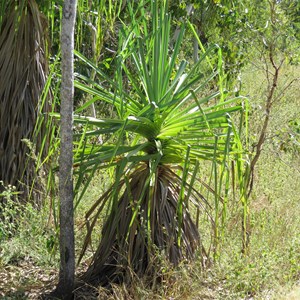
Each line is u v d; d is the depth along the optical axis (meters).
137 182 5.95
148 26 8.59
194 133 5.86
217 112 5.79
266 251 6.16
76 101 10.71
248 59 7.97
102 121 5.74
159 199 5.91
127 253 5.76
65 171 5.56
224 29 9.16
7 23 7.28
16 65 7.29
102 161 5.52
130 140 7.89
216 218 5.60
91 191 7.88
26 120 7.33
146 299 5.53
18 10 7.18
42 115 5.94
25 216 6.88
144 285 5.66
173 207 5.96
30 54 7.34
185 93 5.74
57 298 5.71
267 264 5.92
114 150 5.39
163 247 5.80
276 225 7.02
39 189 7.41
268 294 5.73
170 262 5.83
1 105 7.29
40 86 7.42
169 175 6.04
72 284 5.73
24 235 6.72
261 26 7.96
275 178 8.70
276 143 8.11
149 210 5.64
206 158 5.93
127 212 5.89
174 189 6.03
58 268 6.41
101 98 5.93
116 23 10.53
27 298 5.79
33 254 6.53
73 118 5.67
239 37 7.88
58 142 6.11
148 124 5.76
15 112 7.27
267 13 8.00
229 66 7.97
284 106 11.12
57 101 7.88
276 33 7.36
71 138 5.54
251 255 6.18
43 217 6.81
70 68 5.48
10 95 7.29
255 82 11.43
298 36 7.63
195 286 5.64
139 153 6.23
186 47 13.38
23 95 7.29
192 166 7.65
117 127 5.71
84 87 5.86
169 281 5.74
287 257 6.24
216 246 6.08
